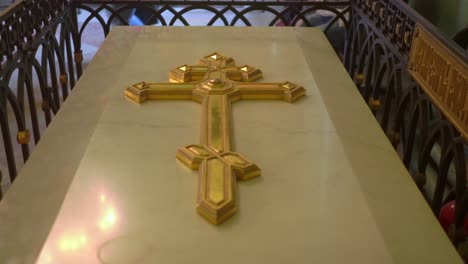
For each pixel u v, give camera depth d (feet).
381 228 3.55
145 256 3.24
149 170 4.11
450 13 7.22
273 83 5.47
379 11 6.70
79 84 5.70
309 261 3.24
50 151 4.44
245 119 4.96
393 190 3.98
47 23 7.09
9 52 5.74
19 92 6.12
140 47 6.63
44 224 3.59
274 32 7.31
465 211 4.40
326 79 5.92
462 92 4.20
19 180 4.05
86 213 3.60
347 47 8.36
